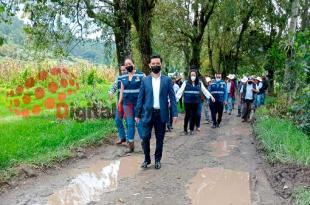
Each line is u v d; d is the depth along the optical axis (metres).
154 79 8.33
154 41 29.19
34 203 6.41
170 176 7.93
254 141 11.86
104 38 16.39
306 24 19.86
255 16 37.59
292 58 16.67
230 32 40.94
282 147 9.27
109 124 13.27
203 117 20.31
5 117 15.16
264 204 6.41
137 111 8.47
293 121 13.45
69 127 12.23
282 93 19.61
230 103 22.27
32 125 12.88
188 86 13.41
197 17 29.92
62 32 15.91
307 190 6.50
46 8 15.21
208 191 7.05
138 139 11.88
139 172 8.23
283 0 30.94
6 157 8.48
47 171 8.19
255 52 41.97
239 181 7.64
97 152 10.04
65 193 6.91
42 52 16.30
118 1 16.42
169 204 6.39
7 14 10.27
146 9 18.47
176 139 12.35
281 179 7.44
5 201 6.48
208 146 11.16
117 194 6.85
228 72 44.84
